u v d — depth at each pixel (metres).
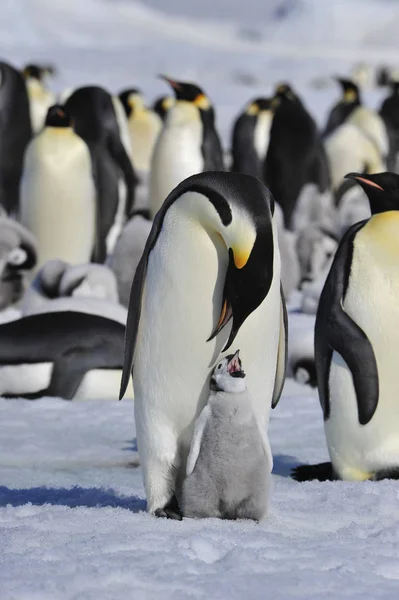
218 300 12.49
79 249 43.12
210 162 46.50
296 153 61.25
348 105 84.00
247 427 12.25
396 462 16.88
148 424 13.15
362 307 16.58
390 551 11.49
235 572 10.48
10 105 53.97
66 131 42.34
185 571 10.45
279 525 12.64
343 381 16.77
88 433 20.98
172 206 12.64
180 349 12.70
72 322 24.88
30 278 38.41
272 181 62.41
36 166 42.00
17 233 36.06
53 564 10.56
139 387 13.19
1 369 24.41
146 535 11.68
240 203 12.01
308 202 61.12
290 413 23.23
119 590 9.87
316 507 13.88
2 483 16.53
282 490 15.03
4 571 10.33
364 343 16.50
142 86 156.00
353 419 16.80
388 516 13.46
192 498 12.56
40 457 18.84
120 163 51.31
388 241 16.55
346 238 17.09
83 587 9.92
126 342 13.03
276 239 12.59
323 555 11.22
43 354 24.38
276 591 9.94
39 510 13.10
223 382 12.23
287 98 62.09
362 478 17.22
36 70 79.50
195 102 46.59
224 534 11.73
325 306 17.09
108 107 51.66
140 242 36.38
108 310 26.86
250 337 12.53
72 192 42.09
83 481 16.73
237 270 12.08
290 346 26.06
